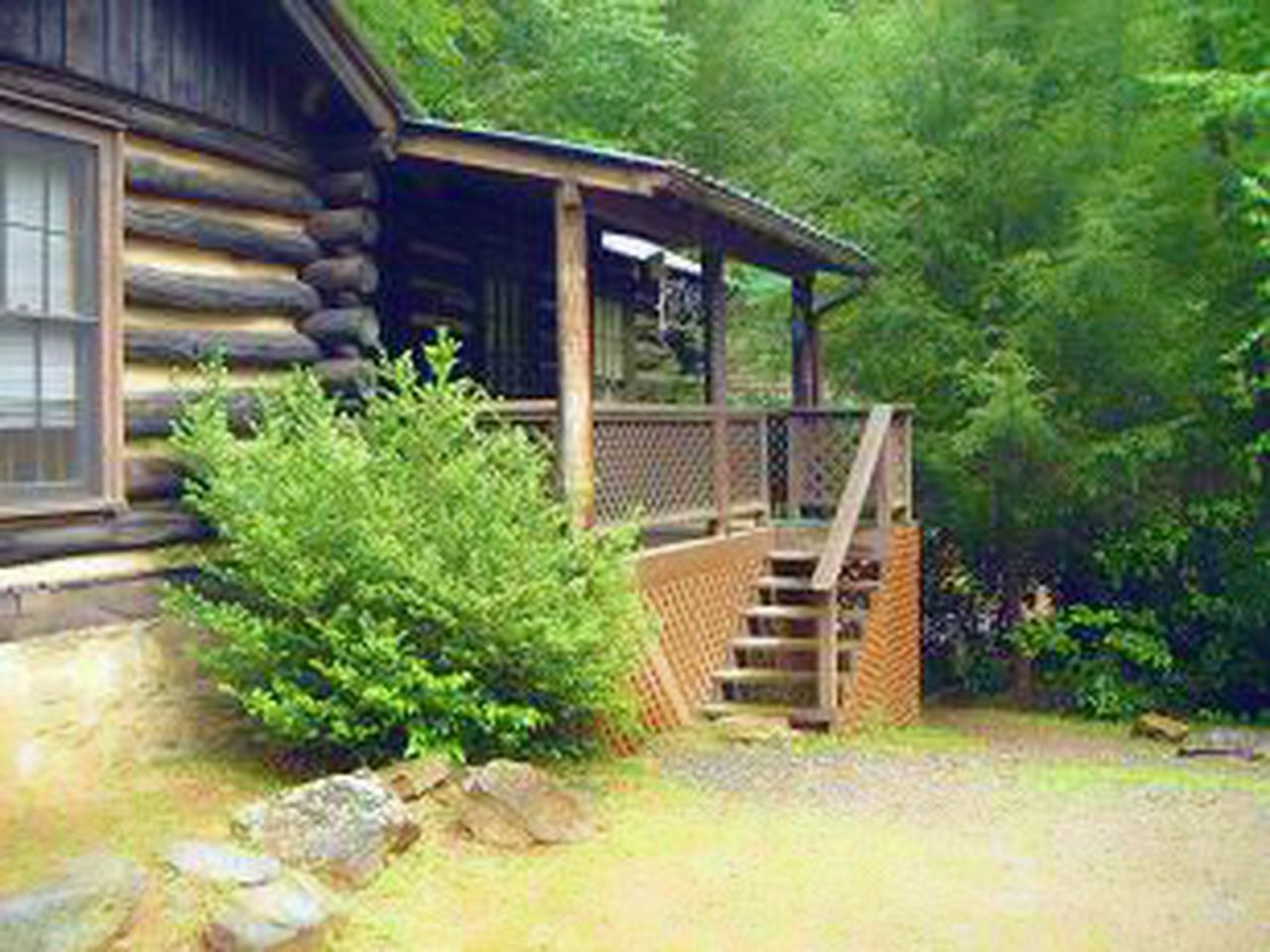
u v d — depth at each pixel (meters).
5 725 7.11
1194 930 6.12
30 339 7.44
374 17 15.47
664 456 11.05
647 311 17.83
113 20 7.95
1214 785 9.20
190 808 7.09
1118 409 15.66
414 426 8.48
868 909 6.36
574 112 22.41
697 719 10.79
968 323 15.93
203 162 8.77
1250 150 15.22
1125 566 15.85
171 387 8.45
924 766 9.69
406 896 6.29
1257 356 15.14
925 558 17.34
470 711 7.77
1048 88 16.02
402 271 12.11
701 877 6.77
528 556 8.05
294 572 7.71
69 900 5.41
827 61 18.23
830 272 15.16
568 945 5.89
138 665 7.91
